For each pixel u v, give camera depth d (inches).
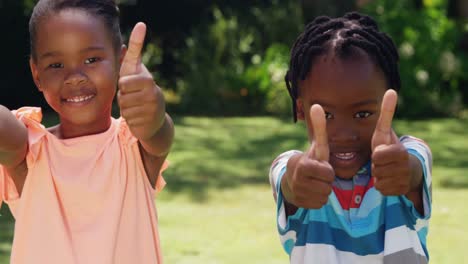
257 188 328.5
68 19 108.5
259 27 617.9
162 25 617.9
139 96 93.4
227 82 590.2
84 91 109.0
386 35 106.4
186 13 618.2
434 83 579.8
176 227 261.4
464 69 585.3
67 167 111.5
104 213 110.5
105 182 111.0
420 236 106.7
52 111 550.3
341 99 100.3
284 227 106.1
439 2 633.6
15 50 536.4
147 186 113.9
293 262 106.3
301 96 105.2
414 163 99.0
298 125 518.9
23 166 113.0
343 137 100.9
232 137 465.7
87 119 110.0
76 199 110.7
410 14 580.4
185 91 591.2
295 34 609.9
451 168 377.7
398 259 102.6
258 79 586.6
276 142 449.4
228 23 609.3
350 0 604.1
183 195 312.7
